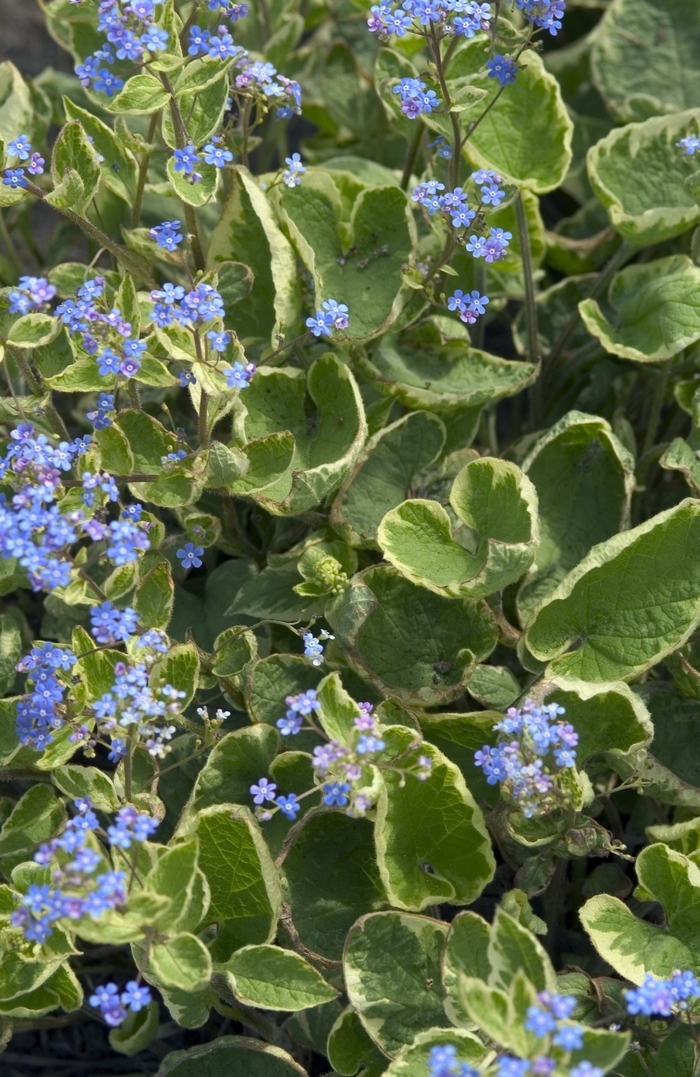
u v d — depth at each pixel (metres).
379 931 0.53
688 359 0.65
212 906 0.53
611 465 0.60
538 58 0.62
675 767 0.58
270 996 0.51
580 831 0.53
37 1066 0.61
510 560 0.54
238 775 0.56
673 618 0.55
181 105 0.55
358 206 0.61
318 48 0.75
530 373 0.61
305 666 0.58
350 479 0.59
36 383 0.55
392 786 0.53
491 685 0.57
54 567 0.48
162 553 0.60
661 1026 0.52
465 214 0.56
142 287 0.63
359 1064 0.53
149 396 0.65
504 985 0.47
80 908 0.46
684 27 0.72
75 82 0.72
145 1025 0.56
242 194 0.60
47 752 0.52
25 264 0.77
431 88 0.57
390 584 0.57
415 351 0.62
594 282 0.66
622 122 0.72
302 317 0.62
